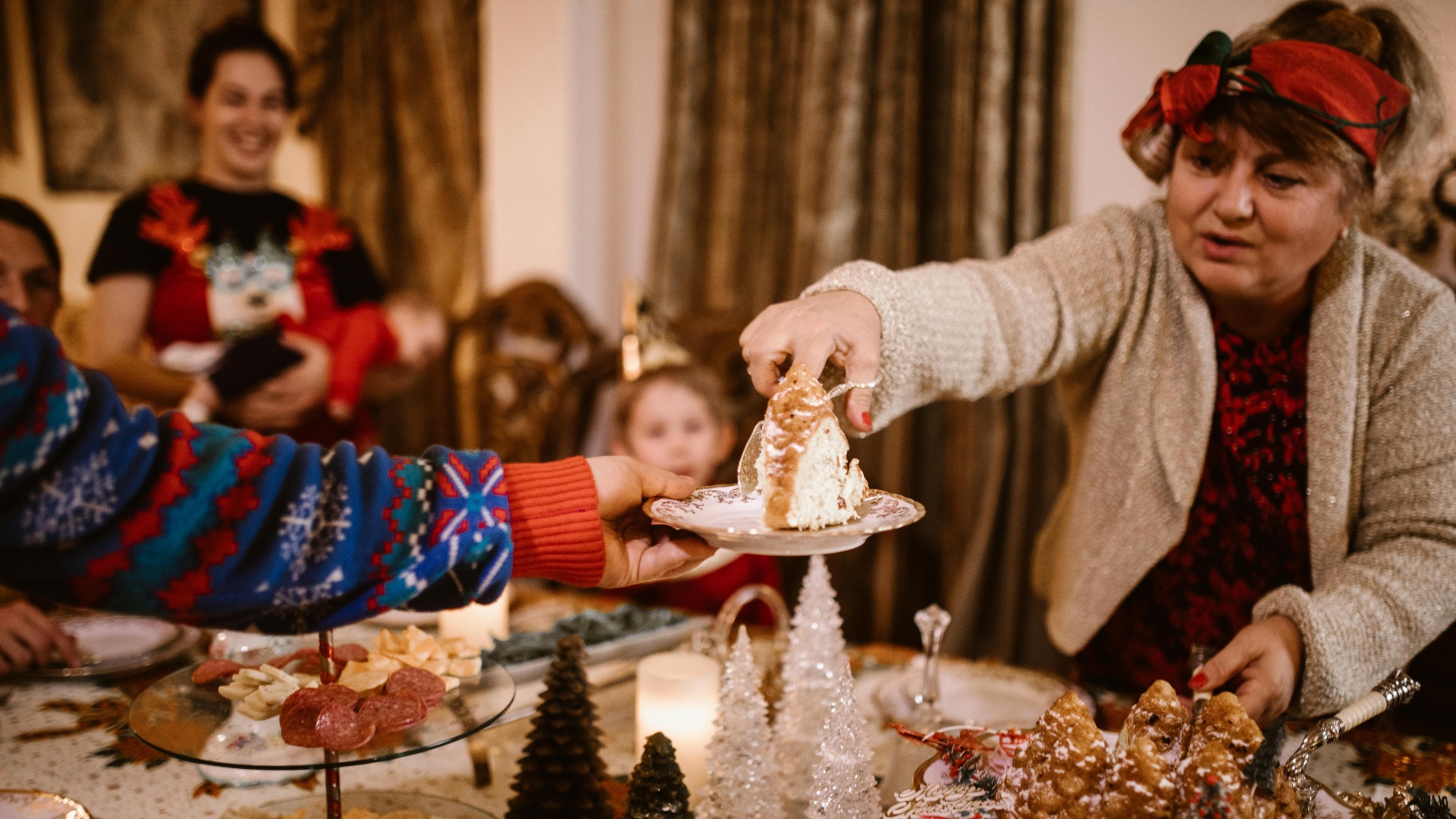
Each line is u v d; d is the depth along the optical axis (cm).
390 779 94
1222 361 108
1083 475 117
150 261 200
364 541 68
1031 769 65
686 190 263
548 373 240
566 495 77
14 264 141
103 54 259
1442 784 92
